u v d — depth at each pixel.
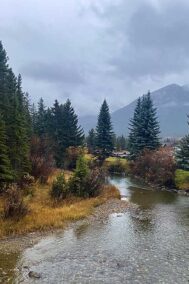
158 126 80.38
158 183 58.91
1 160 32.09
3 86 52.03
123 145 122.62
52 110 75.94
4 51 60.81
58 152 67.44
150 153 71.06
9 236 23.02
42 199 32.84
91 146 103.06
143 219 30.88
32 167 41.12
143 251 21.14
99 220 29.66
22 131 38.34
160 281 16.42
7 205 25.31
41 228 25.02
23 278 16.34
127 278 16.72
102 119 88.88
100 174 44.41
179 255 20.45
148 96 81.31
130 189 52.44
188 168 59.72
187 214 33.84
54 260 19.09
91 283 16.02
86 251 20.88
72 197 35.25
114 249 21.45
